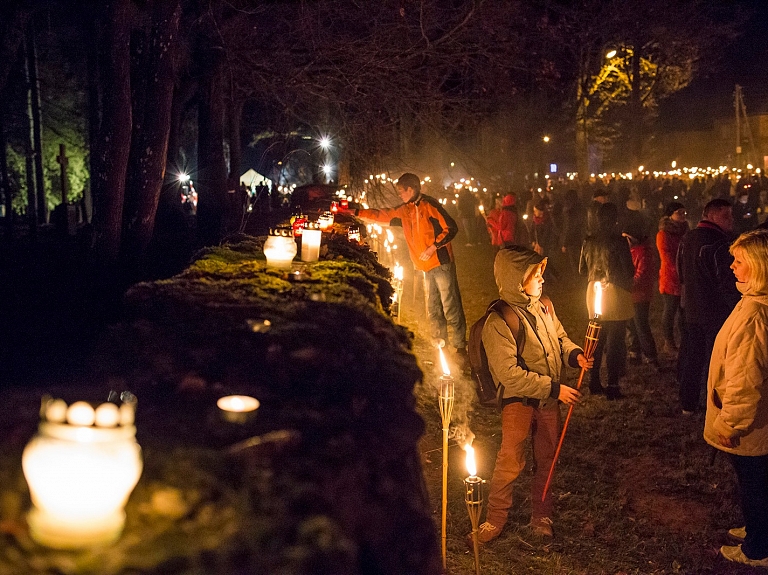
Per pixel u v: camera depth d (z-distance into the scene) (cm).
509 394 503
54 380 352
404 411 245
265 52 1327
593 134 4800
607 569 491
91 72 2161
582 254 833
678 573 486
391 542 219
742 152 6144
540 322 514
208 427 216
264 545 154
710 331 735
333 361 271
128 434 164
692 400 764
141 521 163
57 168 3791
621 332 818
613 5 2533
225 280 444
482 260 2070
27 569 145
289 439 197
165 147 984
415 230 929
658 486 611
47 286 953
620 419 758
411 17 1256
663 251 1002
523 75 1566
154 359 285
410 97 1312
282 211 1991
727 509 568
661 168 6284
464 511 551
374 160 1385
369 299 427
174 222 2322
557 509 566
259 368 270
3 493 172
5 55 1411
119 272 927
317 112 1459
